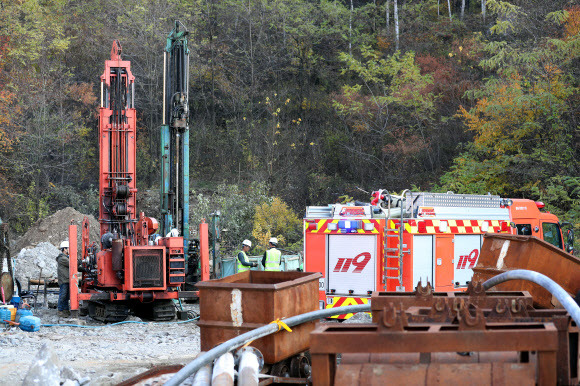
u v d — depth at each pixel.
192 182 75.50
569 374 7.85
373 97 70.31
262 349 11.44
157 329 25.03
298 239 56.66
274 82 84.31
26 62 72.50
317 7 90.12
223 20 84.44
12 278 24.75
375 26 88.88
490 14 79.00
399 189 66.62
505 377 7.57
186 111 31.25
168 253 27.41
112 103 28.83
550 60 51.75
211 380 9.88
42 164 73.25
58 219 57.25
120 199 28.45
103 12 81.56
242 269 29.34
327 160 75.25
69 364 16.16
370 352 7.60
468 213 23.73
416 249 21.98
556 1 58.53
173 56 31.70
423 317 8.95
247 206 57.28
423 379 7.67
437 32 79.56
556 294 9.04
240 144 78.81
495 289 15.12
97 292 27.38
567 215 44.81
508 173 51.09
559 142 49.41
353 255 22.48
